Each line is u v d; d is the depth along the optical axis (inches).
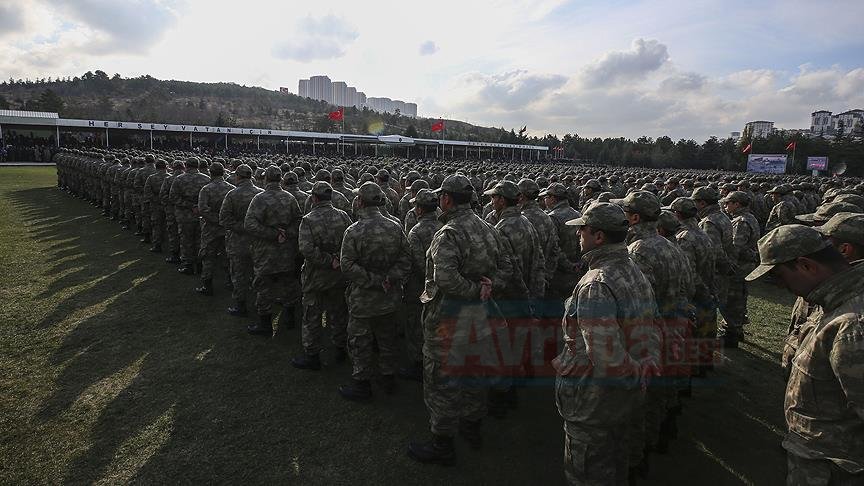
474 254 153.8
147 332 256.8
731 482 152.8
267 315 258.2
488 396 190.1
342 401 195.8
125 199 540.4
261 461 155.8
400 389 210.2
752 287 403.5
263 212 248.5
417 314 218.2
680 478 154.6
